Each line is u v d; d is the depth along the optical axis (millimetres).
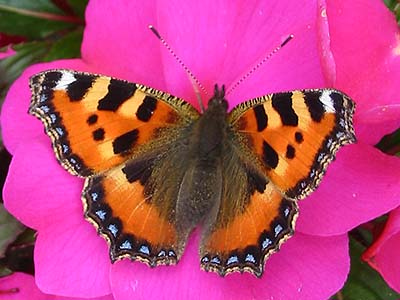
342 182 138
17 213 139
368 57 138
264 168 135
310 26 141
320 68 140
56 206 140
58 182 140
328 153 124
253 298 139
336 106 121
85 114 129
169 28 142
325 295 138
